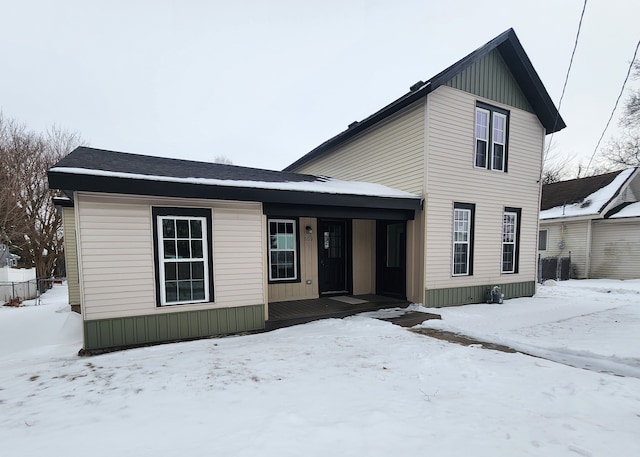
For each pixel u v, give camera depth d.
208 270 5.12
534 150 8.95
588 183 15.45
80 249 4.34
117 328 4.55
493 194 8.18
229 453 2.06
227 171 6.49
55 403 2.87
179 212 4.89
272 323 5.69
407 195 6.94
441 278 7.41
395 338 4.98
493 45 7.55
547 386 3.15
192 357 4.11
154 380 3.36
